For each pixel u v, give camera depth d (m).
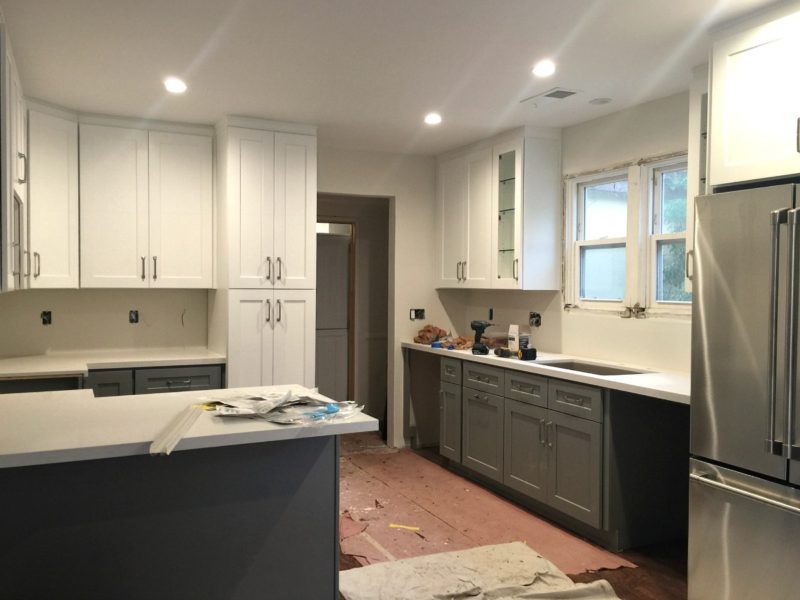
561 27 2.70
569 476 3.49
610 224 4.11
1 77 2.37
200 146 4.29
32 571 1.91
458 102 3.77
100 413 2.30
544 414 3.67
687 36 2.78
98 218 4.02
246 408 2.31
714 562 2.52
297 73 3.28
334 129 4.41
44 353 4.20
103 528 1.99
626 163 3.89
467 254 4.90
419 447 5.42
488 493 4.20
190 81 3.40
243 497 2.18
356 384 6.12
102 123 4.02
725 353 2.47
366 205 6.14
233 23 2.67
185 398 2.61
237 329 4.12
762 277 2.34
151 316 4.53
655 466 3.39
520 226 4.29
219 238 4.29
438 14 2.58
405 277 5.27
